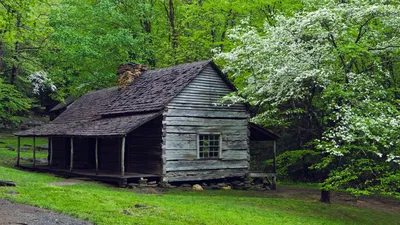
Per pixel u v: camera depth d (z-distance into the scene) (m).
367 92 14.78
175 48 30.59
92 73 31.30
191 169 19.47
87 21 30.75
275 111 18.86
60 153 26.31
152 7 32.44
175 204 13.34
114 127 18.69
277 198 17.83
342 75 16.27
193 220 10.81
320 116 18.22
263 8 26.42
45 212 10.66
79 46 28.28
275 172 22.05
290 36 16.64
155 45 32.09
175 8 34.94
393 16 15.23
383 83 18.72
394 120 12.72
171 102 18.97
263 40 17.92
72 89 32.78
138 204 12.14
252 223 11.45
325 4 18.48
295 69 15.98
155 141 19.11
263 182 21.86
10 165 25.89
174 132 19.02
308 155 21.56
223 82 20.94
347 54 15.67
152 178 18.89
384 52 16.50
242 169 21.36
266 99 17.66
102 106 23.70
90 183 18.03
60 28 28.52
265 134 22.47
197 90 19.97
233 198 16.52
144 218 10.51
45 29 15.88
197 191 18.39
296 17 17.25
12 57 29.47
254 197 17.67
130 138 20.70
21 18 13.55
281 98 17.59
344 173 13.86
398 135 12.94
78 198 12.59
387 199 20.36
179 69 21.69
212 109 20.44
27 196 12.52
